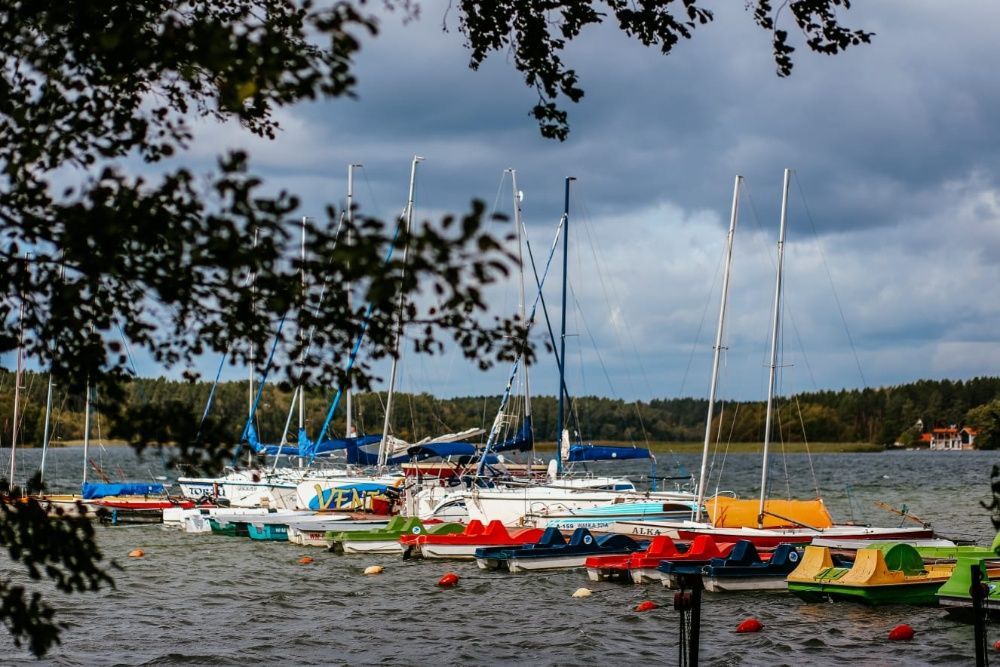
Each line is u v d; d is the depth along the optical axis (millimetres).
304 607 26641
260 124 9680
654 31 11969
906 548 25672
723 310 38656
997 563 27062
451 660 20781
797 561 27766
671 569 28234
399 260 6547
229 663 20625
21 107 8344
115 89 9086
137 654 21297
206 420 8961
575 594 27703
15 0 8008
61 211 7594
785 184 38719
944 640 21750
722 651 21250
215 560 36188
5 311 8859
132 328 8766
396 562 34969
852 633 22500
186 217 7508
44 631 8727
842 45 12078
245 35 7355
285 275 7594
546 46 11820
